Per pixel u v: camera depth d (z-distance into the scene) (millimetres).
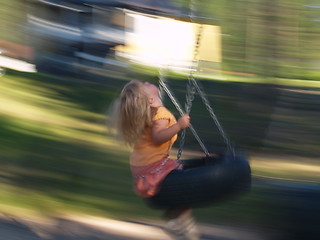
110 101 14891
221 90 13781
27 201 7074
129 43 19656
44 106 13711
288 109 12766
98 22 18781
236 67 11297
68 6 18188
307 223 4375
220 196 4336
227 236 6082
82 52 18453
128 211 7113
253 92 12016
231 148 4770
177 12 17031
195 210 6988
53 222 6309
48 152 9742
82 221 6488
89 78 17672
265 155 10891
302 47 10602
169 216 4625
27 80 16562
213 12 10398
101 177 8586
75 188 7930
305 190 4598
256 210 6977
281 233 4566
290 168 9992
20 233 5719
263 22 10469
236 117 12422
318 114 12641
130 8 18125
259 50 10852
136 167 4336
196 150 10875
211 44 12305
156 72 17922
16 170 8508
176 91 15422
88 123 12406
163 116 4273
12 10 18250
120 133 4336
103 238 5867
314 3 10273
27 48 18250
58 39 18312
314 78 13070
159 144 4289
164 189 4258
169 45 17766
